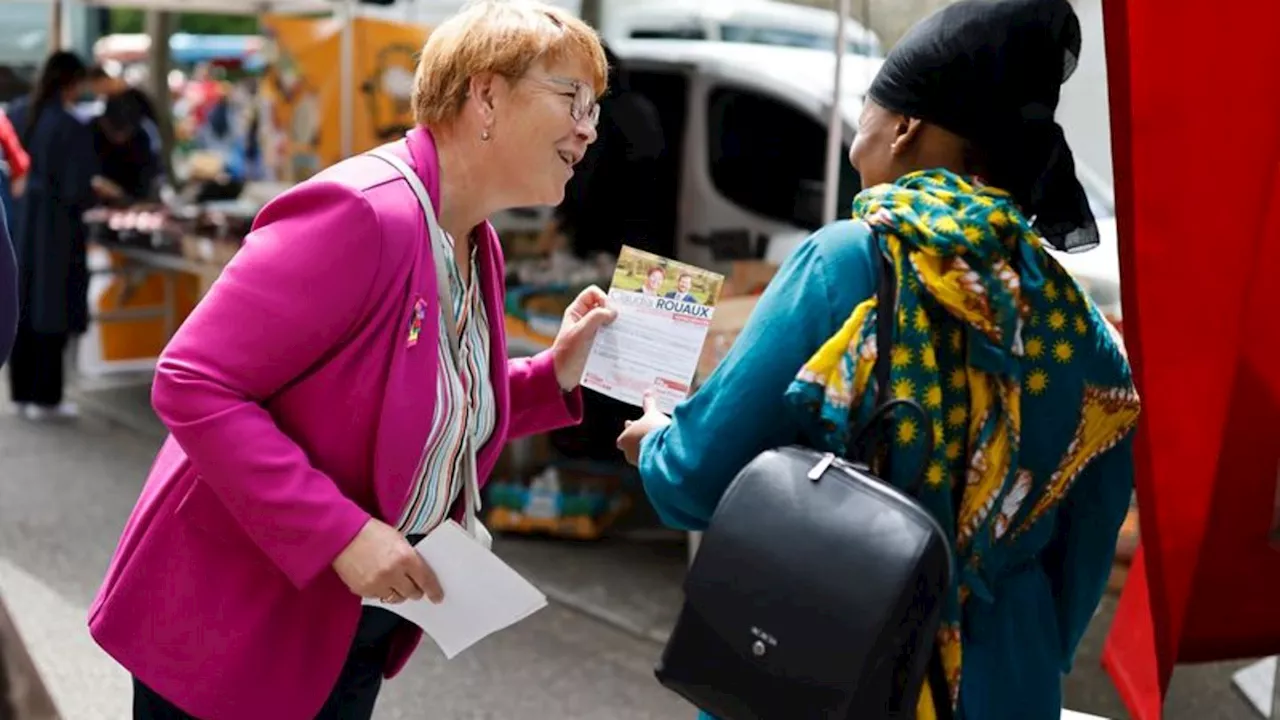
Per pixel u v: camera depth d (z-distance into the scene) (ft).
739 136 16.61
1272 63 7.01
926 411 5.48
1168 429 7.57
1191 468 7.67
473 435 6.77
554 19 6.38
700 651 5.43
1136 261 7.18
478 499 6.82
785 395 5.51
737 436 5.66
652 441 6.07
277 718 6.33
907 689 5.23
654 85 17.40
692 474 5.74
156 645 6.31
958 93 5.71
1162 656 7.91
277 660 6.29
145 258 24.21
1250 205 7.18
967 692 5.90
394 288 5.99
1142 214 7.15
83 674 13.04
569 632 14.78
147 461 21.30
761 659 5.27
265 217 6.02
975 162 5.87
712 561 5.42
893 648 5.13
